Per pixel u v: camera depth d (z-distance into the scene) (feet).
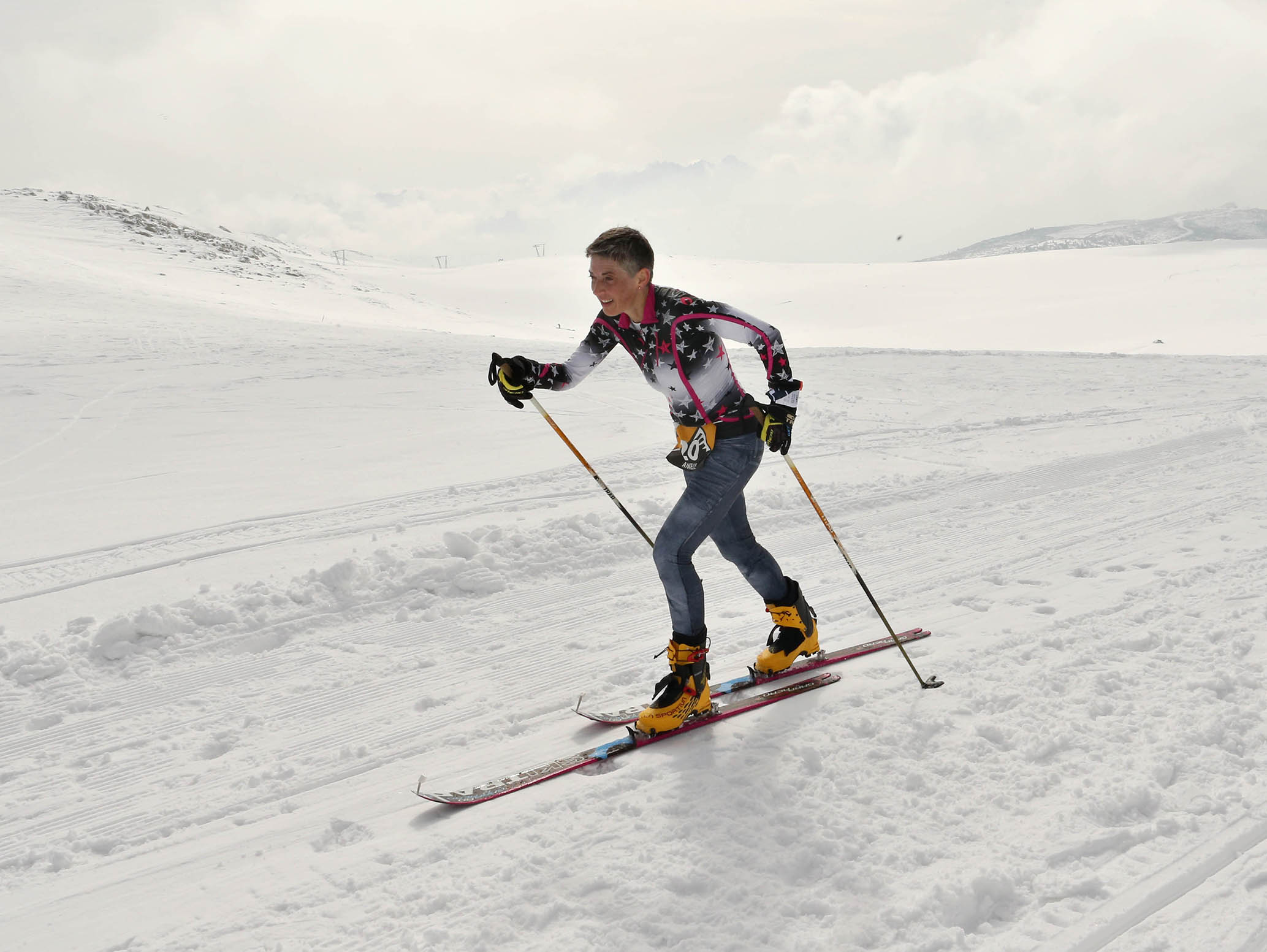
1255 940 5.86
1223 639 10.75
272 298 119.65
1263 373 41.04
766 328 8.87
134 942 6.57
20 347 48.03
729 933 6.24
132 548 17.47
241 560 16.37
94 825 8.30
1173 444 24.22
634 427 29.99
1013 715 9.18
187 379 40.70
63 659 11.81
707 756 8.74
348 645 12.45
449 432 29.81
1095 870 6.69
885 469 22.39
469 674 11.46
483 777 8.86
